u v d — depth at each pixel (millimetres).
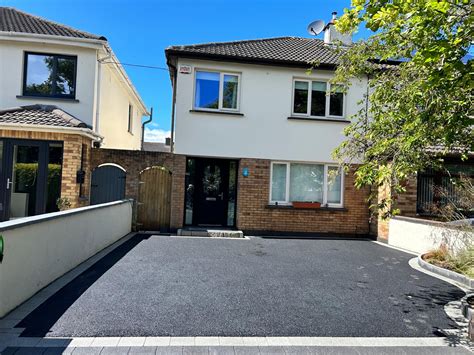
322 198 11625
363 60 7043
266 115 11297
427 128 4801
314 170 11672
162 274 6074
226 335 3879
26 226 4551
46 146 9984
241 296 5137
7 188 9805
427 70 4754
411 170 5469
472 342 3963
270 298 5113
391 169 5527
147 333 3828
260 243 9594
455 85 4035
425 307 5016
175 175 10930
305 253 8484
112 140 14383
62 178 9961
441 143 5438
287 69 11391
